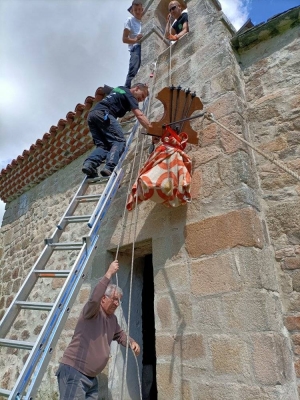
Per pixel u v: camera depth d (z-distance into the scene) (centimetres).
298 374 213
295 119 282
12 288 584
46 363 202
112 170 321
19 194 711
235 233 246
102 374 305
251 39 333
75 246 272
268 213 265
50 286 448
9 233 686
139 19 500
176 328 257
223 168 277
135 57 466
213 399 219
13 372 436
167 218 302
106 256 353
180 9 478
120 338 273
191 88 352
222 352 225
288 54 311
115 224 361
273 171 276
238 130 285
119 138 337
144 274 396
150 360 375
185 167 267
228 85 311
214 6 393
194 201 286
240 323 223
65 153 568
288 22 312
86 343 240
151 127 283
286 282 240
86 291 358
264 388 200
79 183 525
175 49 402
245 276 230
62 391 224
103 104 344
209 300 244
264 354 207
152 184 254
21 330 457
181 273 270
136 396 319
